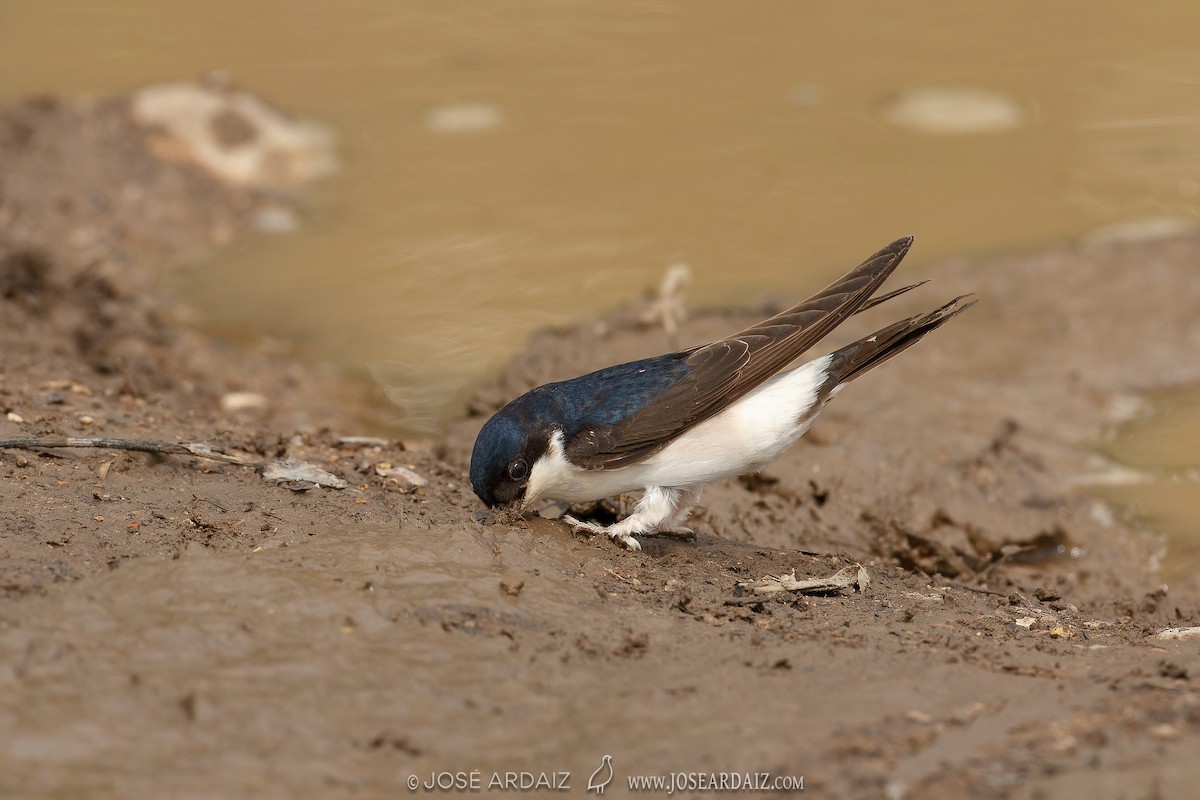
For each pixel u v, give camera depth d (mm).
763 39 25812
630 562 9016
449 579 7816
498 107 22469
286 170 19781
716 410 9172
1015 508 12133
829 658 7242
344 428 13453
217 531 8438
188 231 18141
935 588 9461
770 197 19312
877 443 12555
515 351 15297
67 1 26844
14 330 13852
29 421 10609
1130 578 11320
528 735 6211
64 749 5820
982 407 13766
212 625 6949
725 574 9062
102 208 18109
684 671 6977
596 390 9312
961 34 25891
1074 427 13633
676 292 14305
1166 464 13086
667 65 24453
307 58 24234
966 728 6234
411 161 20438
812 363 9477
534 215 18797
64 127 19203
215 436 11047
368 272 17219
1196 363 14938
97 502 8812
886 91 23188
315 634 7004
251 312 16125
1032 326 15656
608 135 21547
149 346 14461
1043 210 18797
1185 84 22969
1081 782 5582
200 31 25469
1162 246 17453
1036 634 8219
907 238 10172
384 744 6066
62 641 6676
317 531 8539
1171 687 6750
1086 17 26609
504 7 27406
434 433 13500
